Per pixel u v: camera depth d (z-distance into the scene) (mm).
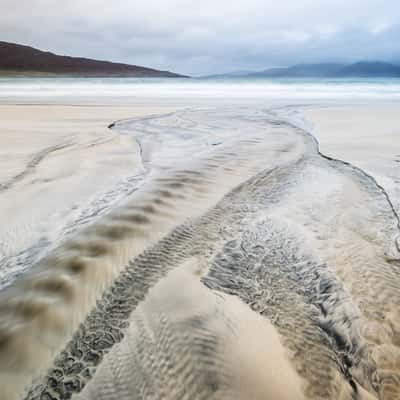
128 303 2207
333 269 2588
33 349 1858
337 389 1653
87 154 6070
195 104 15656
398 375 1734
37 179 4676
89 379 1701
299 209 3637
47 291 2309
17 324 2020
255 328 2006
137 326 2014
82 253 2748
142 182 4500
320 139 7328
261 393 1617
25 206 3762
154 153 6172
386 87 28844
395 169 4957
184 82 41562
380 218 3412
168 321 2047
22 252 2854
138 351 1847
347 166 5156
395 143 6766
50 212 3611
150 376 1709
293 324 2049
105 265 2584
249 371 1723
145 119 10586
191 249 2861
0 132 8031
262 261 2713
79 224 3303
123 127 9109
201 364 1767
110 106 14617
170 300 2236
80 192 4191
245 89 28266
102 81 45219
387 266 2621
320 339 1940
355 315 2113
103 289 2338
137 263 2635
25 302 2201
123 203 3750
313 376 1714
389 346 1899
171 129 8820
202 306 2182
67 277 2445
